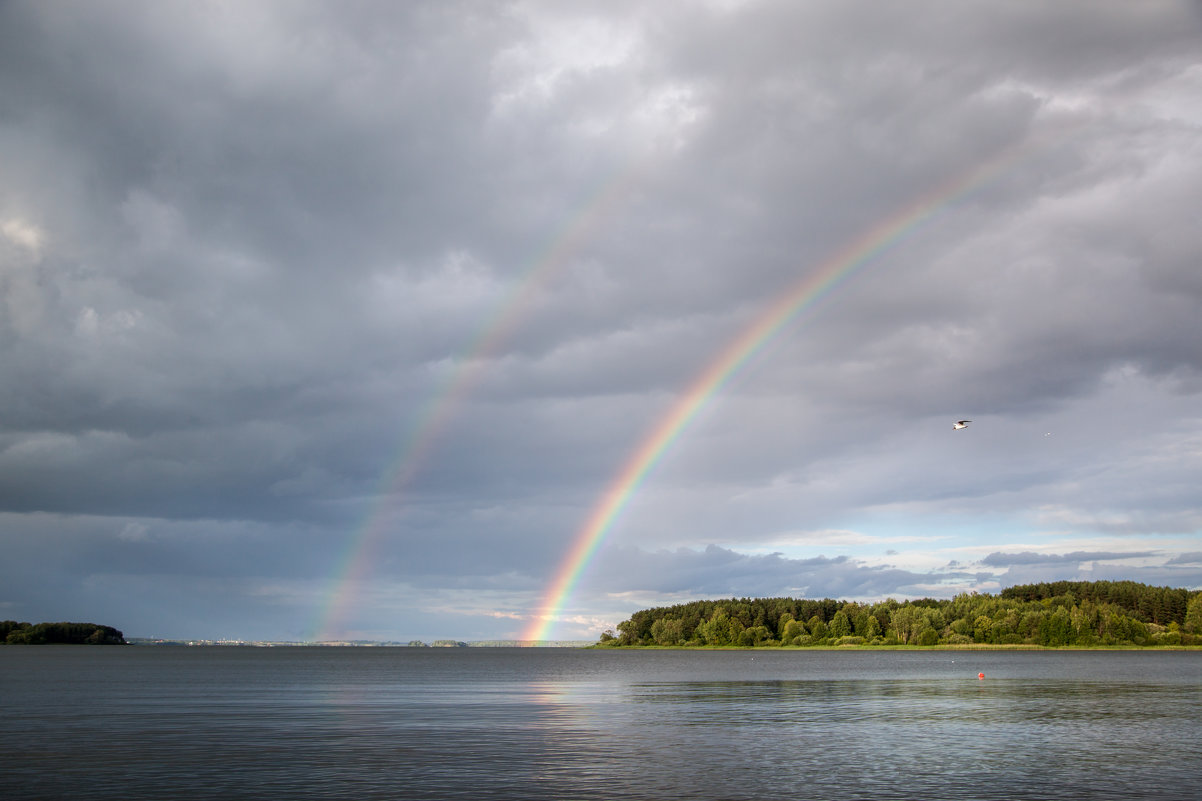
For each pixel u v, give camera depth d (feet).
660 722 255.50
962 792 149.07
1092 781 158.81
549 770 167.94
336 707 311.27
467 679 541.75
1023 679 492.95
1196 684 438.40
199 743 207.21
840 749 196.95
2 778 159.74
